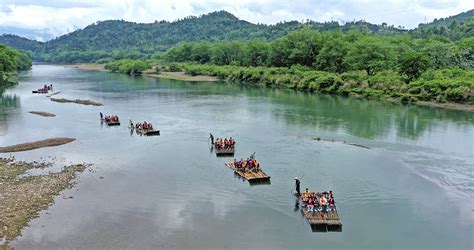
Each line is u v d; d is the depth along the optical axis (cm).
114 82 18212
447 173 5456
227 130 7981
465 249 3628
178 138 7338
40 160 5950
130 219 4094
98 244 3622
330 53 16425
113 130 7994
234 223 4053
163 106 11019
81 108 10656
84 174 5338
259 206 4444
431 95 11194
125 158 6078
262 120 8956
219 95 13375
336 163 5875
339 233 3906
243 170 5359
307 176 5344
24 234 3750
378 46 15112
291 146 6781
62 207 4316
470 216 4244
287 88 15538
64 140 7062
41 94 13338
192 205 4450
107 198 4575
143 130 7769
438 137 7356
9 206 4272
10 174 5269
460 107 10319
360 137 7362
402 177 5312
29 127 8225
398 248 3647
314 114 9638
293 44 19338
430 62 13200
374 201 4600
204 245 3641
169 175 5353
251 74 17912
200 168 5644
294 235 3853
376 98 12206
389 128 8094
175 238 3747
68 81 18612
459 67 13700
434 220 4156
